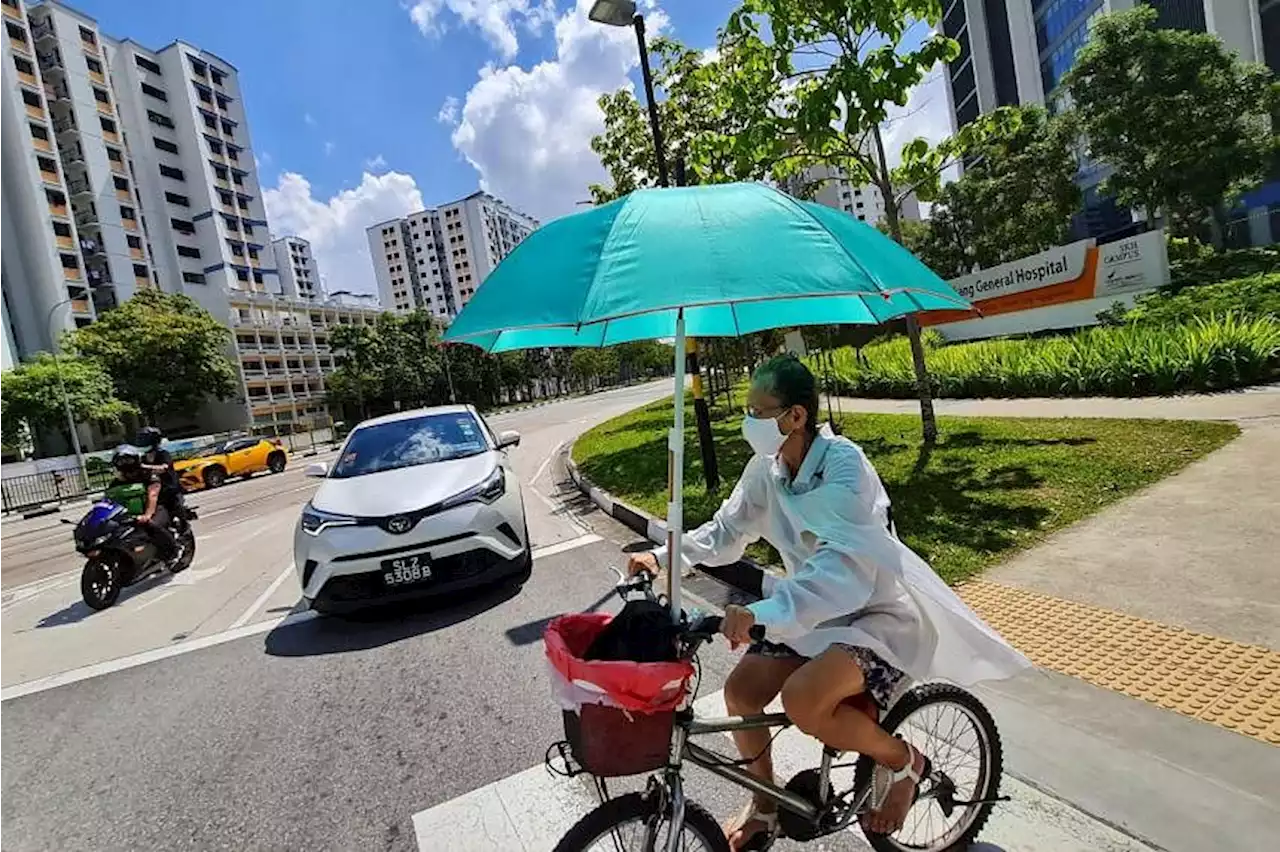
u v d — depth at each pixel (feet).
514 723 11.78
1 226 182.70
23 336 183.83
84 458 119.44
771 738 7.28
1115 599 12.43
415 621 17.38
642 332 9.96
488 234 440.86
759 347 47.75
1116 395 31.68
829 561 6.23
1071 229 144.77
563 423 90.99
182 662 16.62
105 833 9.94
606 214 6.42
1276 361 28.25
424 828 9.24
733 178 26.66
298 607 20.15
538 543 24.00
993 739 7.86
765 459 7.38
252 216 260.01
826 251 6.05
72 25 200.64
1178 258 71.46
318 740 11.98
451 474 18.83
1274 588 11.76
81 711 14.47
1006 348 41.19
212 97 247.29
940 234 113.80
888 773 7.06
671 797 6.28
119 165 209.26
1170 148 69.72
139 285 210.79
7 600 27.71
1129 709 9.43
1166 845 7.26
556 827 9.02
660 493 27.63
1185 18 111.24
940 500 19.39
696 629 6.11
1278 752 8.19
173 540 25.54
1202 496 16.43
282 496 52.90
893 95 22.02
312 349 258.78
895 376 45.14
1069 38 139.13
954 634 6.97
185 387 169.27
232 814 10.08
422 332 235.61
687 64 44.16
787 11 23.24
